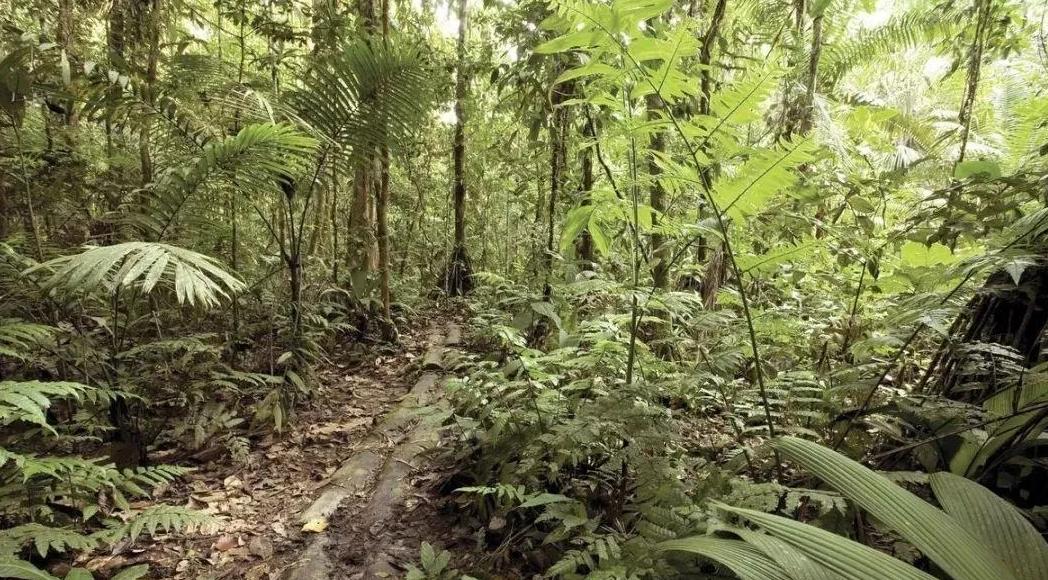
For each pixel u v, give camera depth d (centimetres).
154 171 371
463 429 240
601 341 218
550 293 407
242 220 516
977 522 106
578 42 169
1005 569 90
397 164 587
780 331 244
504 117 831
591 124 314
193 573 206
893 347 224
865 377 217
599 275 338
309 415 363
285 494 268
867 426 186
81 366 266
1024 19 377
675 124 177
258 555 218
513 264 858
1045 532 143
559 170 514
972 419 165
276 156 295
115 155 409
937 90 644
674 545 114
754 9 486
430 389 396
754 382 273
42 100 310
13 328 211
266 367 391
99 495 235
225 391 351
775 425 213
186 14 466
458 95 655
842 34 546
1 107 270
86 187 362
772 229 244
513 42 414
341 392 414
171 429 300
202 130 323
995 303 195
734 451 203
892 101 674
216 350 314
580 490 206
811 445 117
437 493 255
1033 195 166
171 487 264
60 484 200
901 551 147
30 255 302
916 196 267
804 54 408
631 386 197
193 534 230
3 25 297
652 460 172
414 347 550
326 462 302
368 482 273
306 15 468
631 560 145
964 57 436
